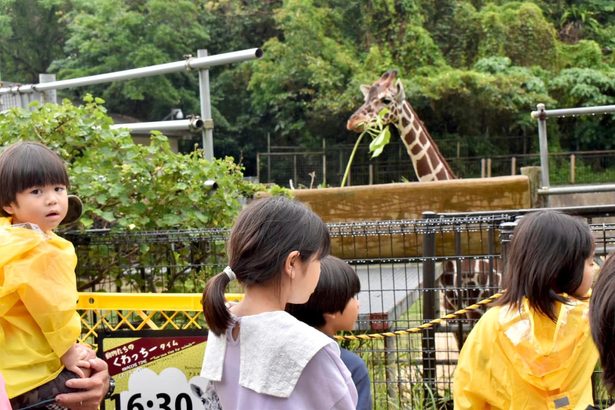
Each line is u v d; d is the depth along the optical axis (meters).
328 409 1.92
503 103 26.59
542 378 2.51
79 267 4.27
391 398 4.30
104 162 4.35
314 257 2.07
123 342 3.22
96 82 6.72
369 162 27.69
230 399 2.04
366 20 28.20
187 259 4.36
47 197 2.74
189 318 3.24
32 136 4.37
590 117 28.66
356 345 4.51
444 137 28.75
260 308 2.05
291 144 30.58
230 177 4.83
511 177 6.33
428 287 4.37
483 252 5.25
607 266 1.63
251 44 31.59
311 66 27.30
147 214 4.42
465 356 2.67
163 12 27.69
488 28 28.20
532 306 2.52
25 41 30.67
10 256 2.54
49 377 2.66
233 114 30.83
